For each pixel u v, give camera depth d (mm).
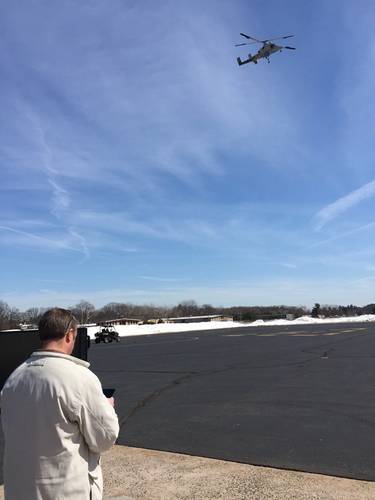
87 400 2656
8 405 2723
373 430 7449
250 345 26578
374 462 5957
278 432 7535
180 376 14688
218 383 12844
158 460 6332
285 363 16859
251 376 13898
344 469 5727
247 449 6699
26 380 2695
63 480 2570
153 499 4953
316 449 6574
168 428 8125
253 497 4895
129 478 5625
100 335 40812
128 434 7848
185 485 5332
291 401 9914
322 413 8719
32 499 2551
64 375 2648
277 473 5645
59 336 2816
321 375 13508
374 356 17953
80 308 122562
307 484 5234
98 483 2768
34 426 2600
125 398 11242
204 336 42406
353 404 9375
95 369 17781
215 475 5641
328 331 40625
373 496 4859
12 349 5105
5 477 2680
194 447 6910
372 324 58344
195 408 9672
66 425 2609
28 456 2592
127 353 25172
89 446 2705
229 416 8805
